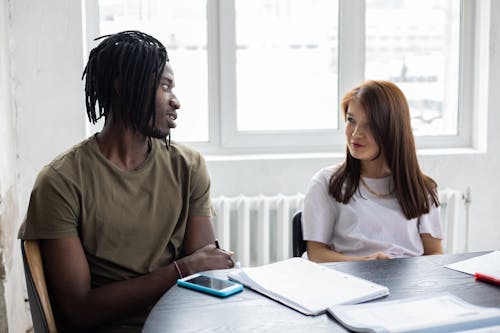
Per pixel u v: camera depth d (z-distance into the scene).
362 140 1.79
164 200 1.49
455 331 1.03
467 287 1.28
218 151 2.72
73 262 1.36
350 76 2.76
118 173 1.43
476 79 2.81
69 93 2.39
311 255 1.80
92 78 1.49
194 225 1.55
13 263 2.21
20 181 2.39
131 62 1.44
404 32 2.81
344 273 1.37
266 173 2.61
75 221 1.38
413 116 2.87
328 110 2.79
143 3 2.60
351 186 1.83
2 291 2.02
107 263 1.44
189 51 2.66
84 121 2.41
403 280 1.33
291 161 2.61
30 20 2.34
